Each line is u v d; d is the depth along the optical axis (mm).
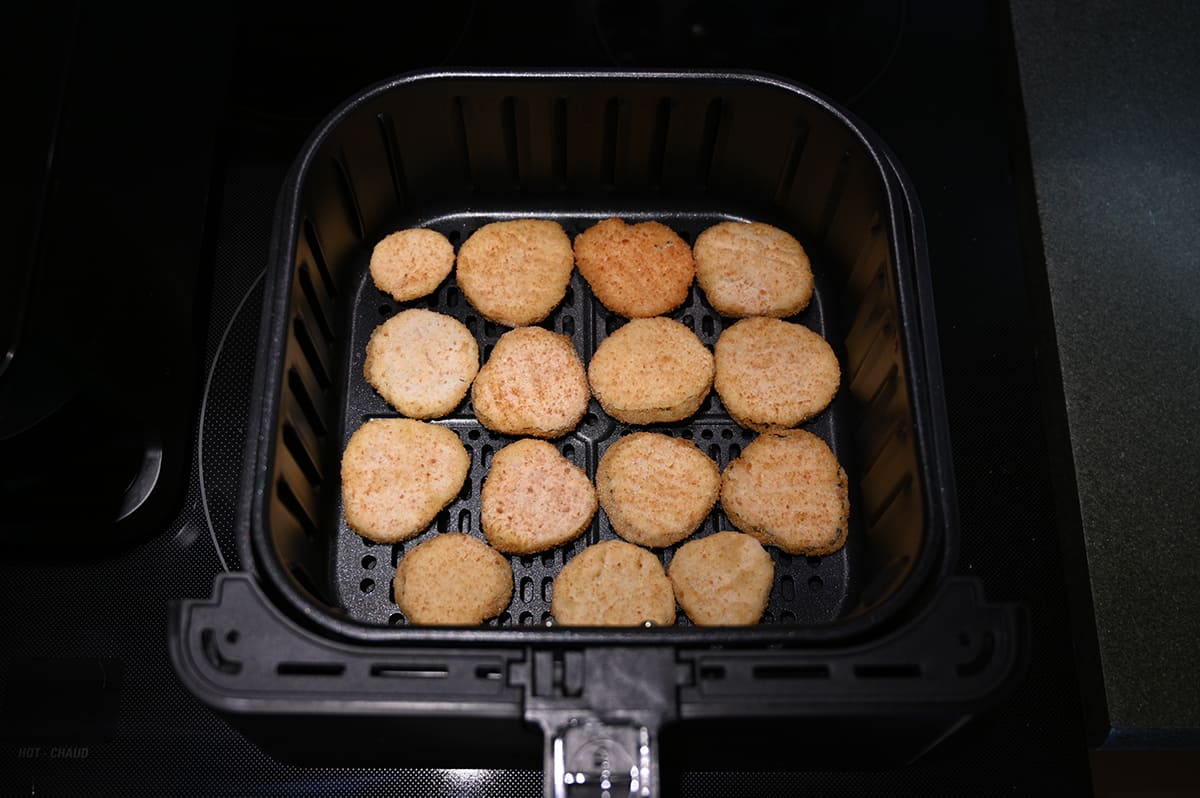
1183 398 500
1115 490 486
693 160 509
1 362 367
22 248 371
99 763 447
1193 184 540
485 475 480
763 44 577
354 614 453
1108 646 462
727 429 491
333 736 389
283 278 424
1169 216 534
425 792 446
